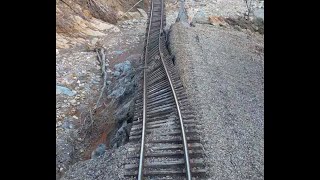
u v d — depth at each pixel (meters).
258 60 18.28
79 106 15.82
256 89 14.04
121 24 27.73
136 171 8.14
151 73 14.69
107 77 18.30
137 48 22.36
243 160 8.59
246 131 10.07
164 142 9.26
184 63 14.47
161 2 26.83
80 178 8.82
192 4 30.20
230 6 30.05
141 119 10.68
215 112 10.88
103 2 27.67
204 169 7.99
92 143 13.10
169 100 11.57
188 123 9.96
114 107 14.64
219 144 9.12
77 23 24.06
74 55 20.80
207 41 18.55
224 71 14.94
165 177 7.93
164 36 19.50
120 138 11.20
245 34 23.11
